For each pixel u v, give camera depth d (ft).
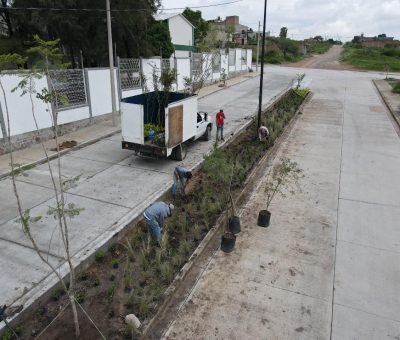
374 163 45.34
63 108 50.93
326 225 30.48
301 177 38.29
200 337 19.29
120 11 66.28
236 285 23.18
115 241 26.94
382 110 78.02
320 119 68.74
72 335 18.66
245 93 94.68
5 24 71.56
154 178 37.70
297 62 220.02
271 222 30.81
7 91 41.98
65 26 64.18
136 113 39.19
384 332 19.74
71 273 17.30
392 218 31.91
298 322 20.31
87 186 35.24
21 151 44.04
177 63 84.89
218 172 28.66
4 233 26.73
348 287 23.12
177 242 27.30
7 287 21.27
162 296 21.63
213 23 196.24
